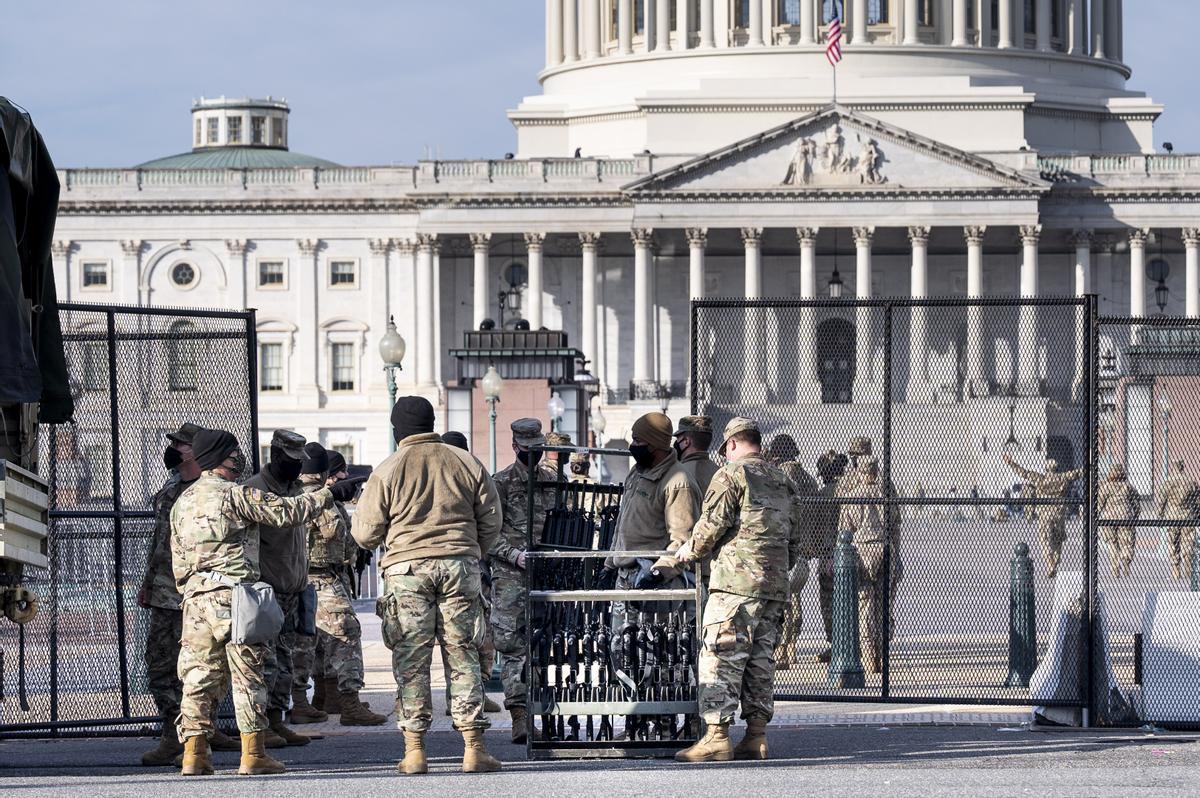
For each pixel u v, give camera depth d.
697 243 138.00
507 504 27.28
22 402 21.61
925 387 40.97
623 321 147.50
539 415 74.12
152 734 27.30
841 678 30.58
